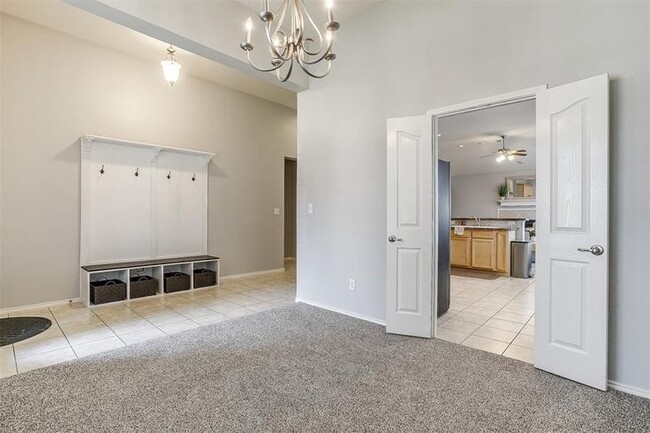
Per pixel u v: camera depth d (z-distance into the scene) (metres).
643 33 2.07
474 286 5.31
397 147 3.14
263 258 6.31
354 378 2.28
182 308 3.95
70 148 4.11
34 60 3.84
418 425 1.78
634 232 2.10
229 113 5.77
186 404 1.96
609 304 2.18
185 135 5.19
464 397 2.05
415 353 2.70
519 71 2.54
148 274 4.80
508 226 7.29
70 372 2.34
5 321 3.42
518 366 2.47
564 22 2.35
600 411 1.91
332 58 2.02
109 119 4.41
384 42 3.38
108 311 3.80
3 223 3.67
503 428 1.76
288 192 8.30
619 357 2.15
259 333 3.11
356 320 3.50
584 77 2.26
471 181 9.96
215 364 2.47
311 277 4.10
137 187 4.66
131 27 2.70
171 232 5.02
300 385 2.18
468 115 4.61
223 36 3.14
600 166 2.12
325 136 3.91
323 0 3.27
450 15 2.92
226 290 4.89
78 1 2.36
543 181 2.40
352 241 3.65
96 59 4.29
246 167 6.03
